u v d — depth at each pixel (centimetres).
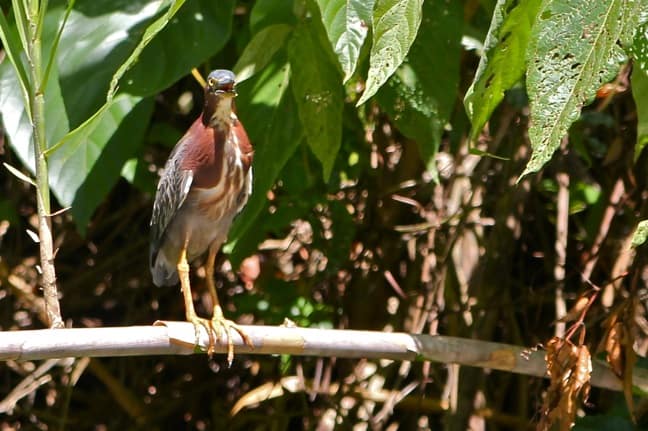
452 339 725
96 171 789
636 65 604
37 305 1208
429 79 748
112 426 1259
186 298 811
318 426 1143
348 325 1122
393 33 530
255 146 802
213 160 791
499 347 733
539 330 1084
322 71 725
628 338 738
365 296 1116
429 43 750
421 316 1084
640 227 562
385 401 1119
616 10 500
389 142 1077
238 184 801
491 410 1081
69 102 771
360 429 1125
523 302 1049
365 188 1098
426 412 1128
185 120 1134
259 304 1070
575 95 504
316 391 1141
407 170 1083
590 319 947
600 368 772
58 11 793
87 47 779
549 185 1054
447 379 1117
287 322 714
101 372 1215
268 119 798
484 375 1067
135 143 796
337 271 1056
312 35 721
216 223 823
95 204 787
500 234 1034
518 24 564
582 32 502
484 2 781
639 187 1010
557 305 1022
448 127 1080
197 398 1245
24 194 1190
